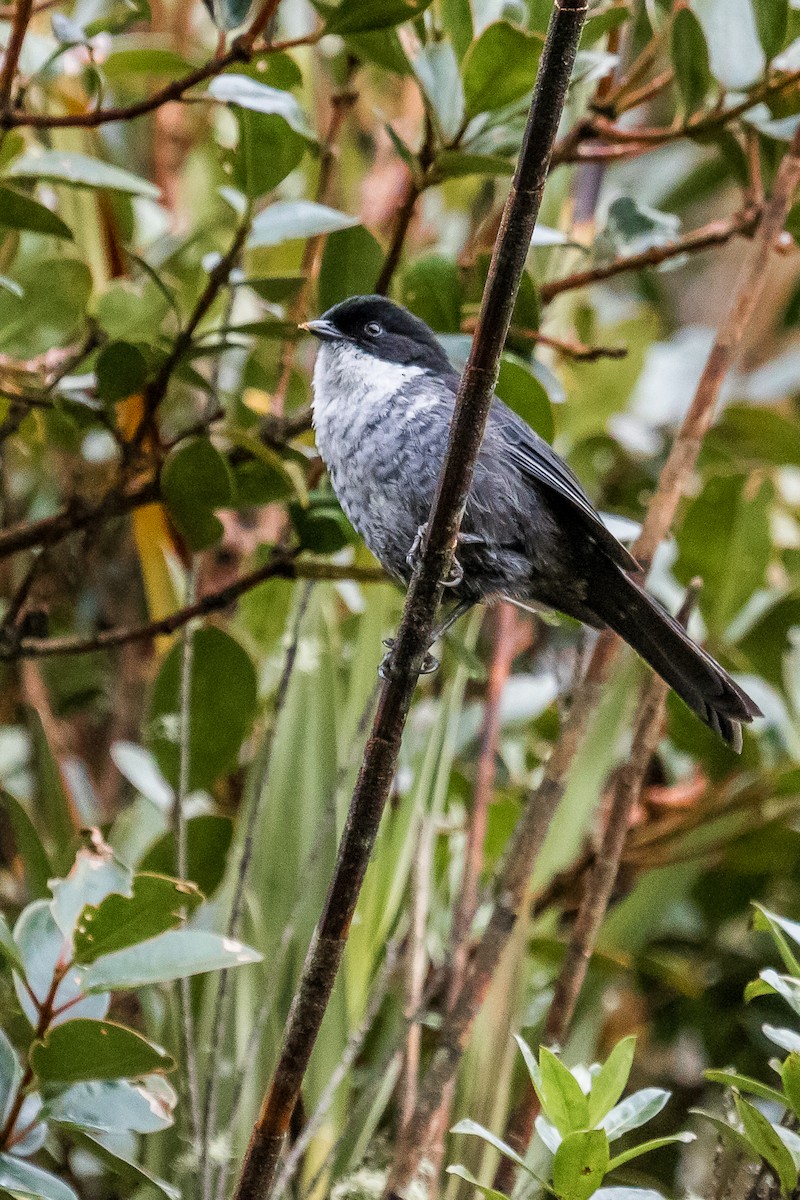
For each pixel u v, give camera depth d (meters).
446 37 7.50
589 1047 7.75
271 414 8.48
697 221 13.75
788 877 9.22
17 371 8.18
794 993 5.51
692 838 8.65
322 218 7.54
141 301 8.48
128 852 8.30
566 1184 5.21
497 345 5.18
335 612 9.13
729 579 9.24
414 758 8.36
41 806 8.51
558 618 8.92
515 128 7.44
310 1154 6.96
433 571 5.38
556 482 7.78
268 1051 7.25
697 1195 6.20
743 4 8.17
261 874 7.71
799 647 9.51
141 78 10.84
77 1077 5.44
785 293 12.91
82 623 10.30
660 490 7.30
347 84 8.75
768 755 9.21
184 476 7.63
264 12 6.85
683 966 8.74
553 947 8.05
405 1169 6.12
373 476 7.77
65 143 9.35
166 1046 7.57
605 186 12.26
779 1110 8.34
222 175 9.92
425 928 7.43
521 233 5.01
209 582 9.82
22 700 9.29
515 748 9.59
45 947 5.86
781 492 11.30
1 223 7.30
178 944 5.58
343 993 7.40
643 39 9.82
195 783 8.16
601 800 8.98
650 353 11.42
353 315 8.10
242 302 9.77
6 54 7.01
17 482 10.49
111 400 7.63
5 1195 5.64
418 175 7.62
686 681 7.48
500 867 7.56
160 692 8.23
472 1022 6.39
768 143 8.76
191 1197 6.51
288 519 8.32
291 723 7.97
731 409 10.68
